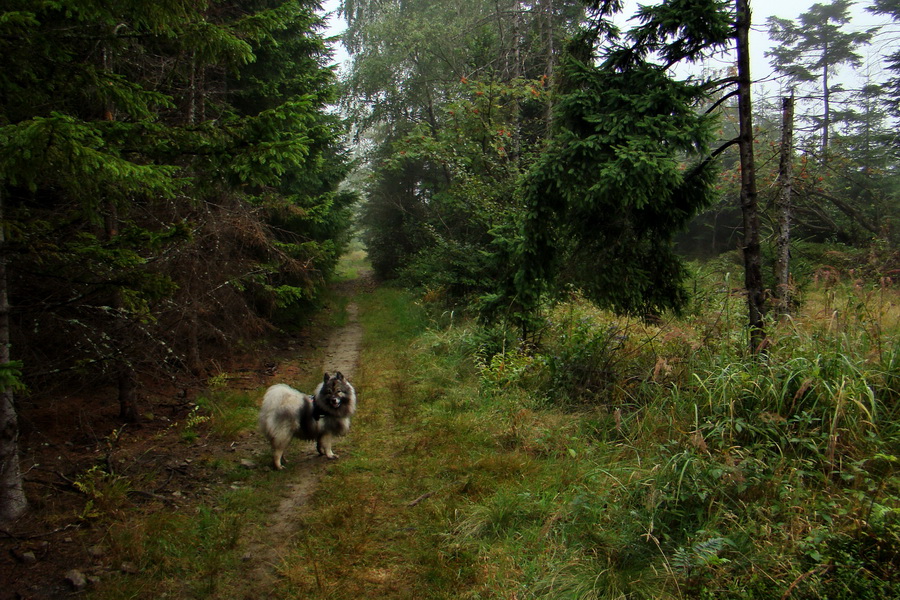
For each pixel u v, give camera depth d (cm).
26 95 433
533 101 1522
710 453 440
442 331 1336
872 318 550
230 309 895
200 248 762
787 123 796
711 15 565
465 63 1988
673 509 392
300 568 396
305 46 1144
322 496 520
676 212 671
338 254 1530
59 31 420
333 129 1348
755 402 491
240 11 966
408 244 2764
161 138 466
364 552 418
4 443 430
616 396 648
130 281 437
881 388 472
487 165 1496
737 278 1188
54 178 430
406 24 2088
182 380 836
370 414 773
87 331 529
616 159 602
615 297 712
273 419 580
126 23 567
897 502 354
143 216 690
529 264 781
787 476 398
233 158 450
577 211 721
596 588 339
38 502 466
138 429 680
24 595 350
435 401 814
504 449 608
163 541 417
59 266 458
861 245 1474
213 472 572
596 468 491
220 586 373
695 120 583
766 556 328
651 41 629
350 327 1612
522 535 423
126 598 354
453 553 411
